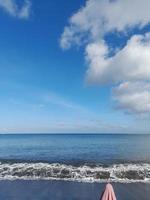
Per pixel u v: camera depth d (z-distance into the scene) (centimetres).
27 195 1316
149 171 1808
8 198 1266
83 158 2789
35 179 1670
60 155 3209
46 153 3512
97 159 2628
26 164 2048
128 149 4041
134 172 1791
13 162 2169
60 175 1756
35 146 4962
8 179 1669
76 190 1410
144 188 1445
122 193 1348
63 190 1404
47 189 1428
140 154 3191
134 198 1264
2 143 6178
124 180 1639
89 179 1669
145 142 6400
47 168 1898
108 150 3891
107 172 1783
